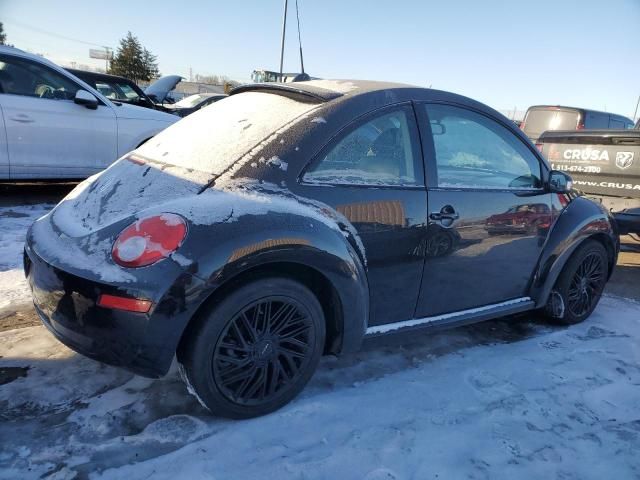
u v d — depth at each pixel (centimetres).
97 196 261
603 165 565
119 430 231
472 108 318
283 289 235
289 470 214
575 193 386
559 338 366
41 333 315
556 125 1143
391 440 238
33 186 766
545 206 346
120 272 207
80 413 241
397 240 271
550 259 353
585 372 315
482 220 306
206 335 221
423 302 296
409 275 282
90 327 211
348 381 288
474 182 311
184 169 250
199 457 217
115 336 209
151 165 266
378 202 264
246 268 218
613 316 416
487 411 266
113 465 210
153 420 239
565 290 377
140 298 204
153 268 206
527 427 256
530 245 339
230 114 292
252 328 233
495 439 244
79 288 211
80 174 643
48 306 225
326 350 275
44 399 249
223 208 221
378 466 220
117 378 271
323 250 235
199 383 225
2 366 275
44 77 614
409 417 256
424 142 288
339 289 248
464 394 281
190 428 236
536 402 278
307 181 247
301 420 247
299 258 230
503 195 318
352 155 262
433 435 244
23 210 607
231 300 222
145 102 1065
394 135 279
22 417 235
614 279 534
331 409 258
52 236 244
